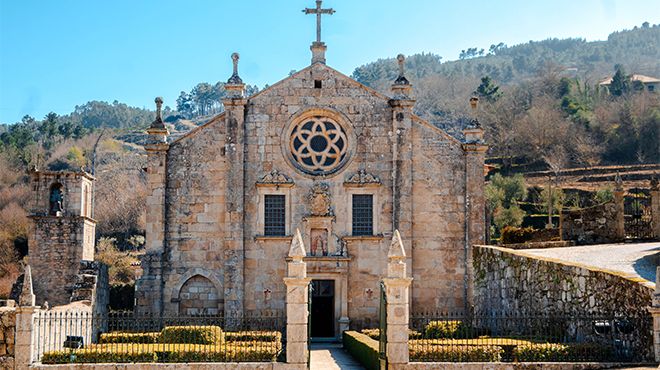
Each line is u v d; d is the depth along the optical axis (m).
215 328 35.69
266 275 45.16
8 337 29.02
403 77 46.94
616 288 28.38
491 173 119.69
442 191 46.47
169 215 45.59
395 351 28.03
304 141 46.47
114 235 112.00
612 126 128.12
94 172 121.31
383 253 45.66
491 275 41.84
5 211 100.81
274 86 46.56
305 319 28.94
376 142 46.47
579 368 27.23
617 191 50.81
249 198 45.72
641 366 25.09
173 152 45.94
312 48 47.12
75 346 32.12
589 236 52.50
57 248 55.84
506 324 34.97
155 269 44.91
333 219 45.72
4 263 88.62
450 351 28.30
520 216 95.00
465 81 191.00
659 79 176.12
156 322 44.53
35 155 133.62
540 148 122.50
